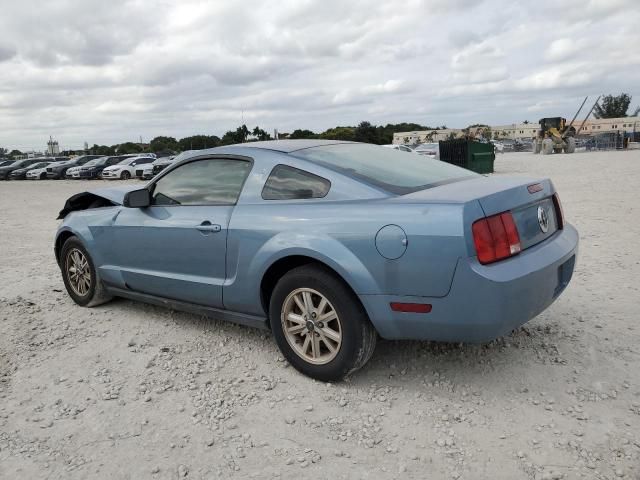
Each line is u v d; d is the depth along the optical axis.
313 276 3.41
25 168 38.88
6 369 3.96
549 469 2.62
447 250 2.95
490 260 2.97
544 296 3.22
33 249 8.70
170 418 3.22
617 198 11.55
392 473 2.65
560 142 41.62
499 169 25.28
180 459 2.83
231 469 2.73
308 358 3.60
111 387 3.63
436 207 3.04
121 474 2.72
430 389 3.44
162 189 4.53
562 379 3.47
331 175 3.56
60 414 3.31
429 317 3.07
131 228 4.60
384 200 3.29
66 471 2.76
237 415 3.23
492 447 2.82
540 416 3.08
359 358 3.39
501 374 3.57
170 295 4.44
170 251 4.30
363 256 3.19
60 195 21.30
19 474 2.75
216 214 3.99
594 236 7.59
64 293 5.84
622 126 98.38
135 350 4.21
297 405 3.31
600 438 2.84
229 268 3.90
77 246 5.21
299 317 3.59
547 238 3.50
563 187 14.57
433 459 2.74
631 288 5.17
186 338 4.43
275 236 3.57
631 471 2.58
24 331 4.67
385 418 3.14
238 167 4.05
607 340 4.01
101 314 5.09
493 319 2.95
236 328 4.59
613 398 3.23
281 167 3.79
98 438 3.04
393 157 4.18
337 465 2.73
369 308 3.22
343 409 3.25
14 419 3.28
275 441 2.96
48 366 3.99
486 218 3.01
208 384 3.63
